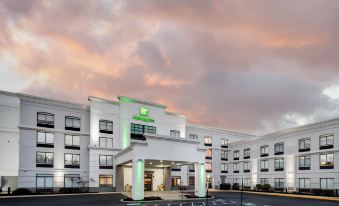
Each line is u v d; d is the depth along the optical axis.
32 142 47.47
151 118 57.94
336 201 37.12
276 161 57.38
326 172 46.59
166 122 59.97
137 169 36.75
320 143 48.16
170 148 39.25
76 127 51.69
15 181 46.97
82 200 36.69
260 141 62.03
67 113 51.12
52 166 48.62
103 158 51.91
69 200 36.62
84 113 52.81
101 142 52.34
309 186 49.56
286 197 43.03
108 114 53.69
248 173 65.12
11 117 47.91
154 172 56.22
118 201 35.81
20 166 45.94
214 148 70.62
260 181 61.22
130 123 55.31
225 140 72.88
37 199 37.62
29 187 46.22
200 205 32.66
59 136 49.94
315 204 33.56
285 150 55.16
